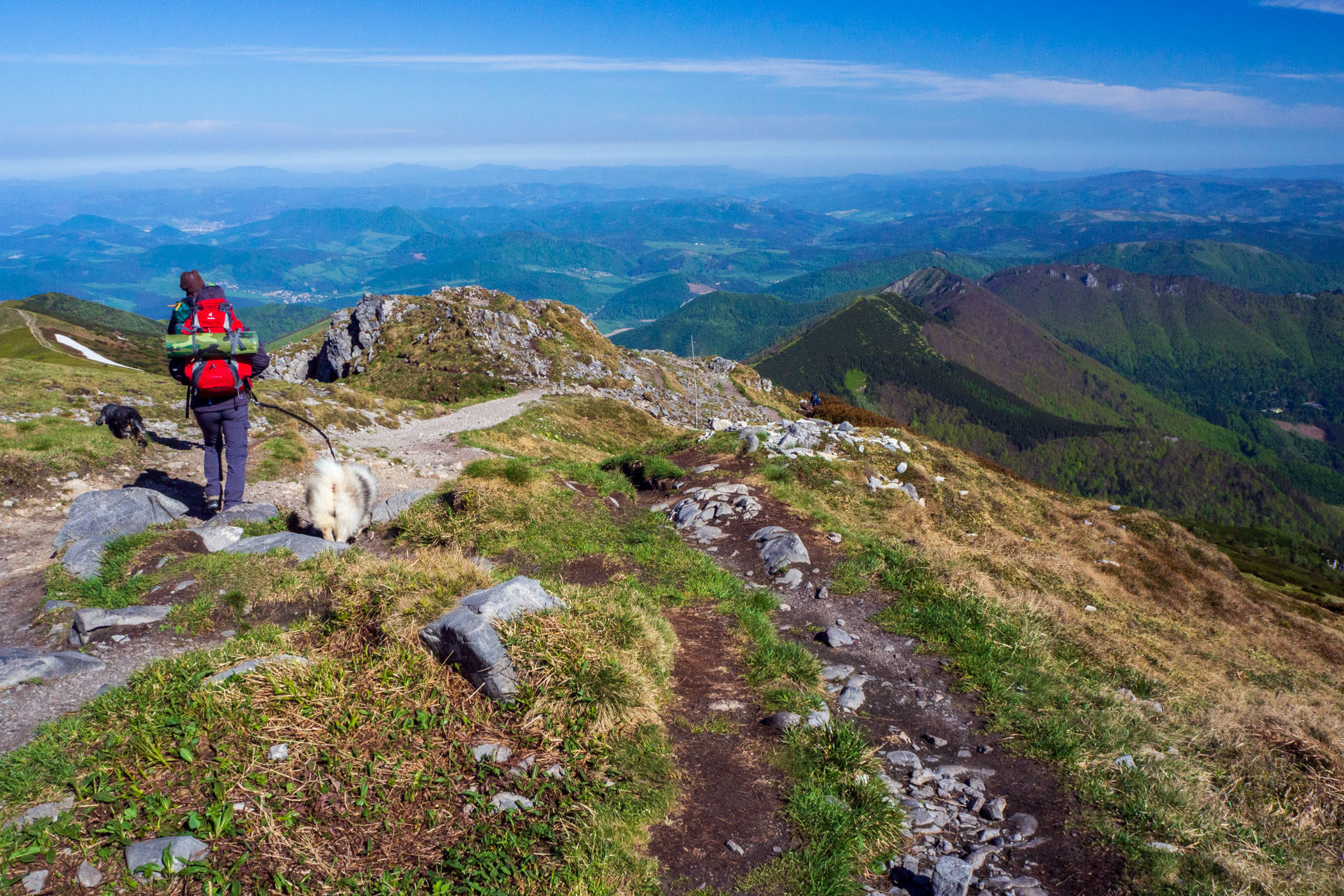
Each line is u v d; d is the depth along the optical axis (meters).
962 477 24.38
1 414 16.30
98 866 3.89
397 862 4.35
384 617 6.70
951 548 16.02
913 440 27.50
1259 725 8.60
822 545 12.70
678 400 84.56
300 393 29.03
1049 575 17.62
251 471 15.45
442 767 5.21
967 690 8.10
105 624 6.88
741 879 4.80
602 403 61.16
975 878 5.03
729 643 8.62
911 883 5.02
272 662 5.88
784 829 5.36
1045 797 6.13
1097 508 28.48
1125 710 8.17
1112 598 18.36
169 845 4.02
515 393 67.81
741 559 12.31
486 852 4.48
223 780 4.60
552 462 18.12
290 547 8.99
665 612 9.38
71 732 4.88
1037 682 8.34
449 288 92.25
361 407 31.30
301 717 5.31
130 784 4.45
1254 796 6.95
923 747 6.93
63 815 4.14
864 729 7.11
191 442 17.78
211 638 7.02
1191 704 9.54
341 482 10.62
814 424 25.38
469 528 11.62
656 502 16.28
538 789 5.19
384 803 4.77
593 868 4.57
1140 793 6.16
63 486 12.54
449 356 75.88
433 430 30.17
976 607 10.38
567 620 6.80
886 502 18.52
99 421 16.58
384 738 5.32
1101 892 4.96
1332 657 21.45
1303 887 5.38
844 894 4.76
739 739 6.50
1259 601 24.27
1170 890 5.04
